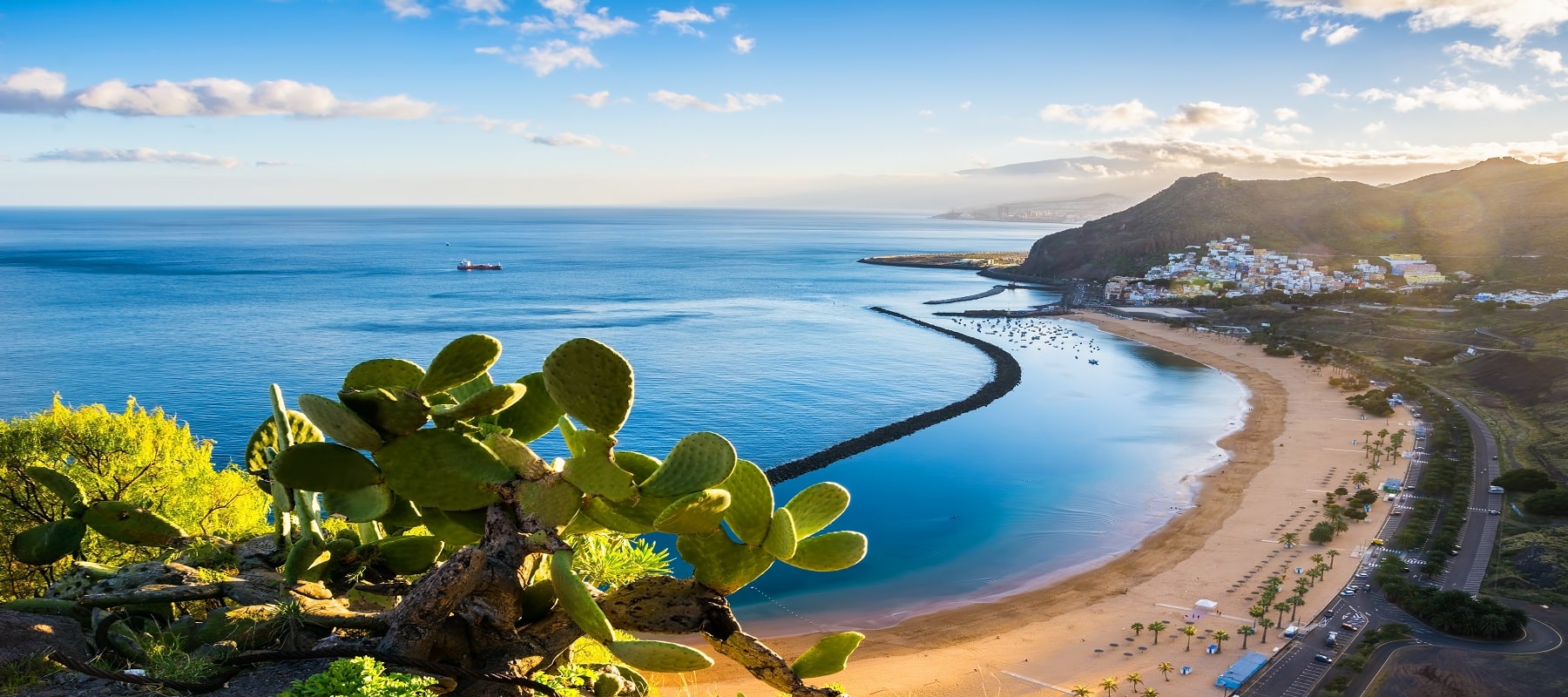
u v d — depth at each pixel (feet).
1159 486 229.45
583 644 21.61
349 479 17.61
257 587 21.65
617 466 16.63
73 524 25.66
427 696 15.65
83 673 18.04
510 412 19.94
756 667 18.40
